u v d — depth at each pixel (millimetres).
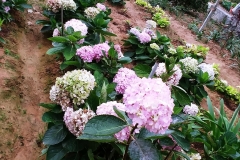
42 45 3988
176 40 5734
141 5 6723
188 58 3725
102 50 2803
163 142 1689
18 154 2422
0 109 2688
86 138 1266
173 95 2486
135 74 2490
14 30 3959
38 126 2748
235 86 4855
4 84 2963
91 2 4668
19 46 3760
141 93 1232
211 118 2527
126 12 5953
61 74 3471
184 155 1790
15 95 2938
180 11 7984
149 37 4305
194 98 3820
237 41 6516
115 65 2846
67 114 1792
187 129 1929
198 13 8547
